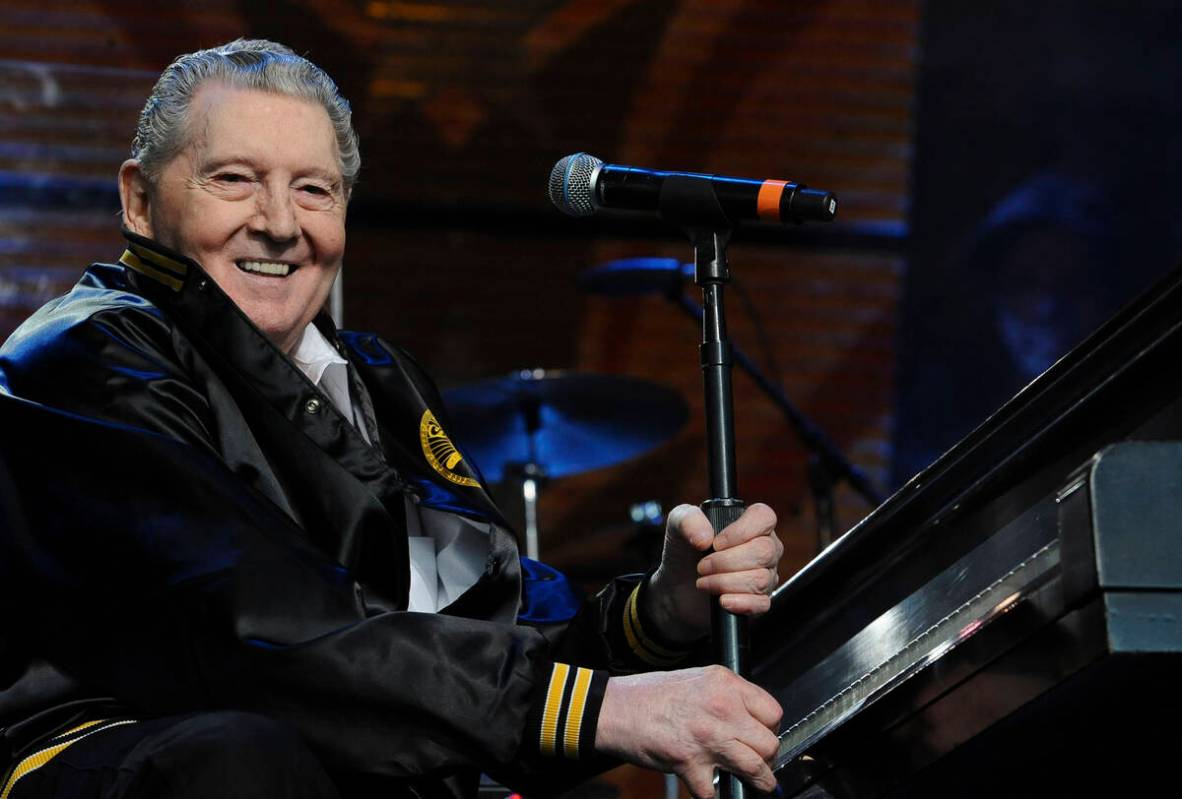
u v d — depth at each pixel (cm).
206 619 652
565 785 755
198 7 2128
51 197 2109
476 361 2223
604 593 836
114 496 686
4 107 2097
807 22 2253
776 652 772
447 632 655
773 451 2270
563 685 656
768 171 2273
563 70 2223
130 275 775
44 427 707
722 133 2261
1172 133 2280
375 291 2209
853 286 2292
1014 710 562
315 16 2156
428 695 639
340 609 662
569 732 648
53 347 727
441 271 2223
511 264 2238
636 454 1938
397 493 747
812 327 2289
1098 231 2294
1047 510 634
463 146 2216
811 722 714
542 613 842
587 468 1972
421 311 2216
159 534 673
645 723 644
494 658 654
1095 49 2264
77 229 2116
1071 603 512
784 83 2262
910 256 2298
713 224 695
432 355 2214
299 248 786
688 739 639
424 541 832
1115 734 594
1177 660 504
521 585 835
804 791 714
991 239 2295
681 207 693
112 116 2119
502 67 2214
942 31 2261
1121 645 496
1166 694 548
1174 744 602
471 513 814
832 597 738
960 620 641
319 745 638
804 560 2258
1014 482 648
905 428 2294
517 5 2202
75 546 688
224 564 660
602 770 745
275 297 785
